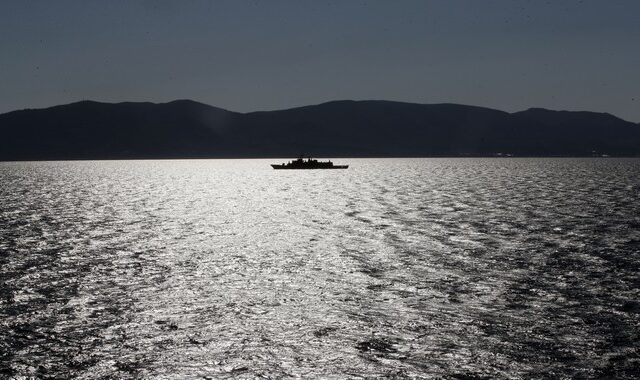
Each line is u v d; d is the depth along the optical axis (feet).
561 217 246.68
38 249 176.24
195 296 121.60
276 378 82.28
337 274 140.56
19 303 116.37
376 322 104.22
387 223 233.14
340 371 84.38
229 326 102.53
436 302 116.06
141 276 139.64
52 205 326.24
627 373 82.94
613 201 321.11
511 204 307.99
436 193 393.50
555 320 104.88
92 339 96.58
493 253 164.86
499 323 103.50
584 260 154.61
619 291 123.75
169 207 318.86
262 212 288.30
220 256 164.86
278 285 130.31
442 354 90.02
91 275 140.77
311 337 97.04
